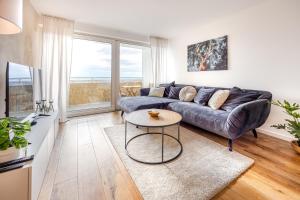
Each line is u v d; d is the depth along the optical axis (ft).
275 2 8.13
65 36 10.90
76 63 13.08
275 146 7.27
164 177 5.03
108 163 5.89
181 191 4.42
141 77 16.93
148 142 7.65
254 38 9.14
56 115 7.84
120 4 8.93
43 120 6.70
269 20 8.41
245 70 9.69
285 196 4.25
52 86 10.62
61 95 11.00
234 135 6.61
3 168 3.14
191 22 11.46
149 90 14.06
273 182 4.83
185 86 12.66
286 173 5.26
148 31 13.66
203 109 8.56
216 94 9.09
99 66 13.92
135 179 4.92
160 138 8.14
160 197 4.21
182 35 14.46
